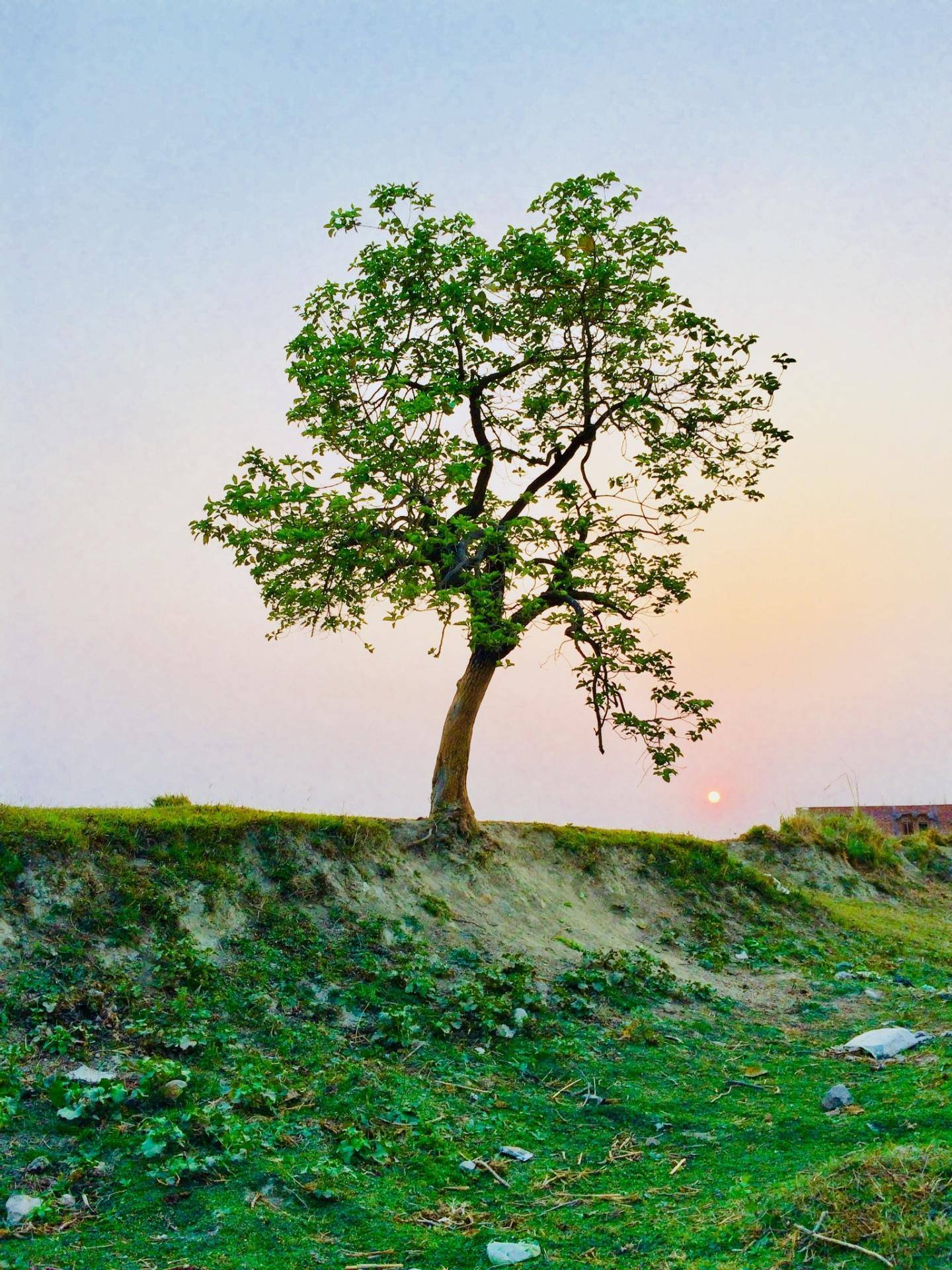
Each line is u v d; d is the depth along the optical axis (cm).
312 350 1638
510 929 1650
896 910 2486
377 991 1298
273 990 1234
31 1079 919
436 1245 729
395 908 1571
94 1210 741
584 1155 937
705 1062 1246
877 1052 1219
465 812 1842
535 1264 691
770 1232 654
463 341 1686
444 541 1533
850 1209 639
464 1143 941
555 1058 1211
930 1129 879
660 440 1772
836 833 2850
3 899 1180
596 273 1606
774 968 1761
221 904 1371
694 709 1620
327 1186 806
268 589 1655
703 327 1681
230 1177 795
